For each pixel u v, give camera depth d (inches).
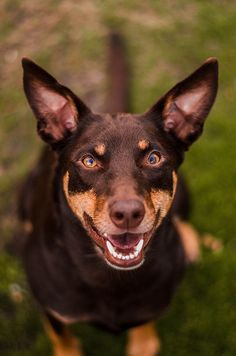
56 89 27.0
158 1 58.9
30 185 37.0
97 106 48.8
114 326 30.5
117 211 23.4
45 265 29.6
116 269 27.1
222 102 49.4
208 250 39.9
